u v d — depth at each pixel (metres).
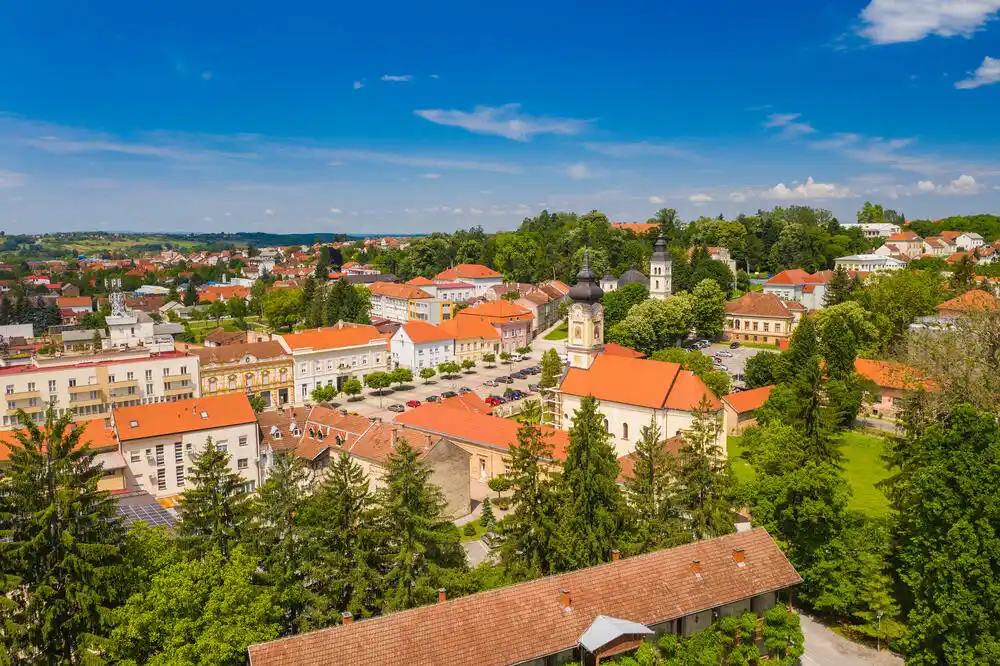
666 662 42.19
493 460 88.94
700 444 61.09
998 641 46.09
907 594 58.94
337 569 51.19
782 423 87.44
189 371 121.38
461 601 40.56
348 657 36.75
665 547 56.38
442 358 164.75
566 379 97.88
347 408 132.75
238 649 41.31
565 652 41.38
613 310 178.25
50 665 43.03
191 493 51.91
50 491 45.59
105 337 159.88
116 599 45.31
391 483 53.59
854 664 52.28
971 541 47.81
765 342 184.12
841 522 58.16
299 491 54.59
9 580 41.66
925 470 53.19
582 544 56.12
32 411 106.38
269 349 138.62
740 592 46.41
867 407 116.44
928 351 87.25
